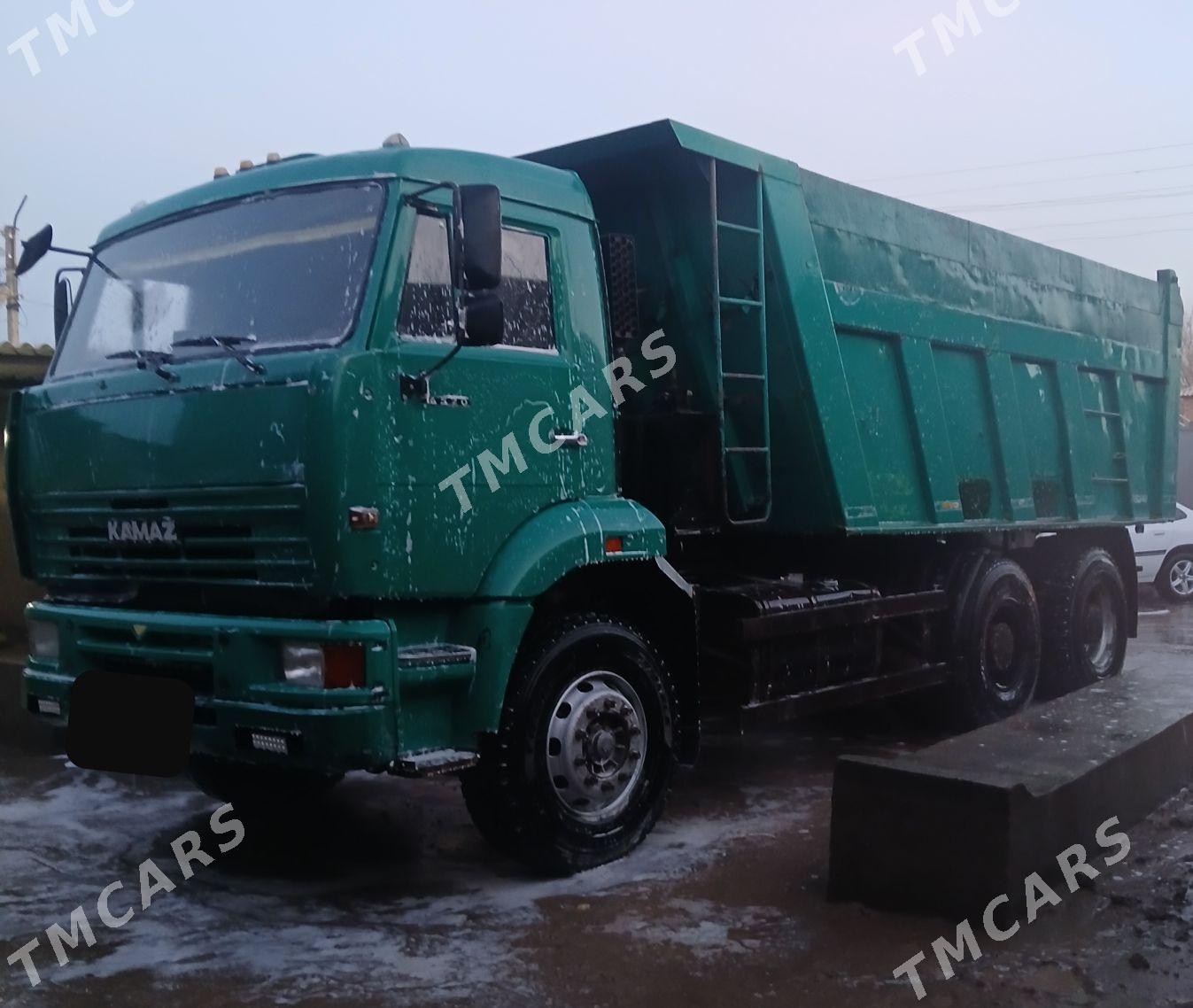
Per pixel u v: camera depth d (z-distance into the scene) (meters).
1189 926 4.48
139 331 5.25
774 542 7.16
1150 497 10.59
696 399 6.35
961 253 8.07
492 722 4.70
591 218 5.46
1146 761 5.64
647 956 4.24
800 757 7.55
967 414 8.15
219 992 3.97
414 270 4.68
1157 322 10.57
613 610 5.56
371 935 4.46
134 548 4.95
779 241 6.46
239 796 5.99
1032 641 8.66
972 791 4.44
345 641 4.30
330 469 4.30
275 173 5.06
